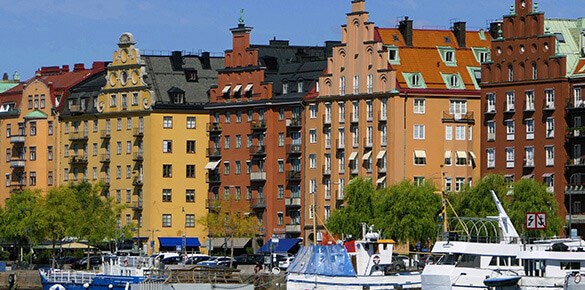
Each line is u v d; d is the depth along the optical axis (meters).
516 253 140.25
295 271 155.62
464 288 141.12
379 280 149.75
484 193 191.50
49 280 175.12
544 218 174.12
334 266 152.00
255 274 171.00
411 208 196.12
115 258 176.75
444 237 148.50
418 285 150.12
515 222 187.75
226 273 158.62
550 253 137.50
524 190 191.50
